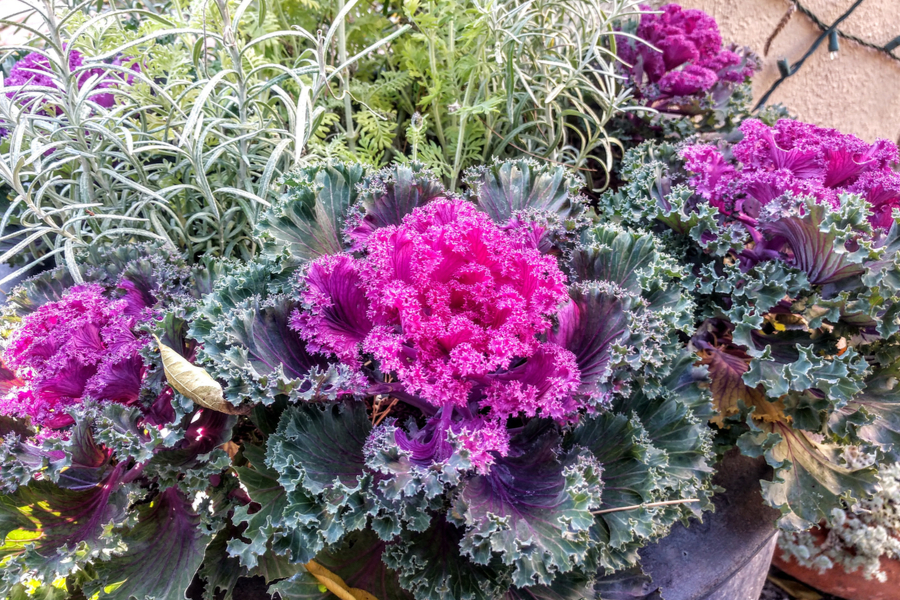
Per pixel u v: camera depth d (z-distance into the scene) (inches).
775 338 23.2
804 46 43.4
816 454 22.8
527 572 15.1
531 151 31.1
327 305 17.4
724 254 23.1
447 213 18.2
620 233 19.8
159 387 17.8
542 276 17.0
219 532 18.5
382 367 16.3
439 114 30.6
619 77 27.7
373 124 28.1
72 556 15.7
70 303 18.0
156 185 25.8
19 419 18.3
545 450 17.7
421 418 19.8
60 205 24.5
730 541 22.3
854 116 49.3
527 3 26.6
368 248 17.9
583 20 29.6
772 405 23.1
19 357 17.3
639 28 34.3
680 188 24.5
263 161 25.8
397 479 15.5
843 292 21.5
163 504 18.0
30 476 16.2
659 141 34.0
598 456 17.9
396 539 17.3
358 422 17.9
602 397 16.5
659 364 17.3
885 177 22.9
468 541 15.7
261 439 19.7
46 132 24.5
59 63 20.6
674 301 18.9
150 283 20.3
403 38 31.1
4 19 19.8
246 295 18.8
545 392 16.8
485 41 27.8
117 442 16.2
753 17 40.8
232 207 24.1
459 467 15.3
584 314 18.2
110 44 26.3
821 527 34.0
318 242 19.5
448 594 16.3
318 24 31.8
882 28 45.2
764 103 43.1
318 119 24.0
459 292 16.9
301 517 15.7
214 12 24.4
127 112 24.2
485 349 16.6
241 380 16.4
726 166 25.0
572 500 15.7
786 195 22.0
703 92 34.2
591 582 17.6
